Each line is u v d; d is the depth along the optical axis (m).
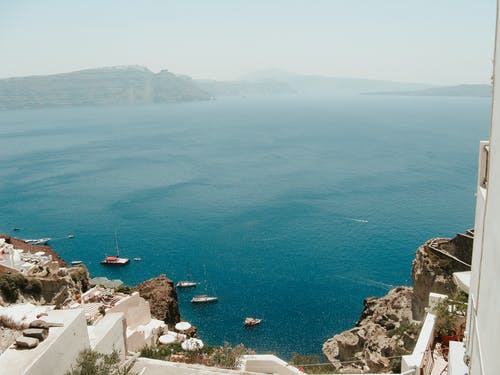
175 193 134.75
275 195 129.50
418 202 117.62
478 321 8.66
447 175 147.62
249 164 179.38
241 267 80.50
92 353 17.28
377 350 31.39
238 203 122.12
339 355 43.16
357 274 76.06
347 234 95.56
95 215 114.44
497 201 7.01
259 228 101.31
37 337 15.34
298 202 121.38
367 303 50.50
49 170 174.88
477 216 9.91
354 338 41.84
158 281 53.53
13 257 39.34
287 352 53.56
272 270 78.75
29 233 102.06
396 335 30.94
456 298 19.05
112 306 35.84
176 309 52.47
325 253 85.44
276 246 90.06
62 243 95.69
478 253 9.46
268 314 63.31
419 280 36.94
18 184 150.88
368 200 121.12
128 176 160.88
